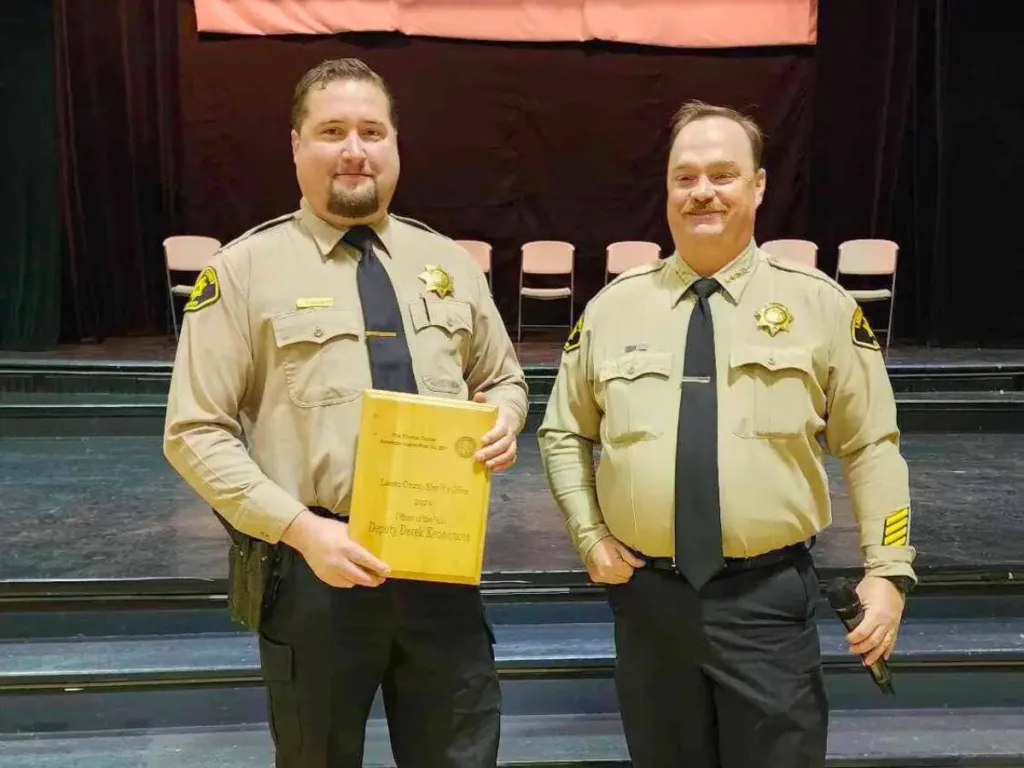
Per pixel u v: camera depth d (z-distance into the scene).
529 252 6.16
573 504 1.62
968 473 3.74
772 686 1.48
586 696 2.35
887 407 1.55
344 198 1.45
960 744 2.19
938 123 6.21
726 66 6.48
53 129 5.73
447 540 1.37
